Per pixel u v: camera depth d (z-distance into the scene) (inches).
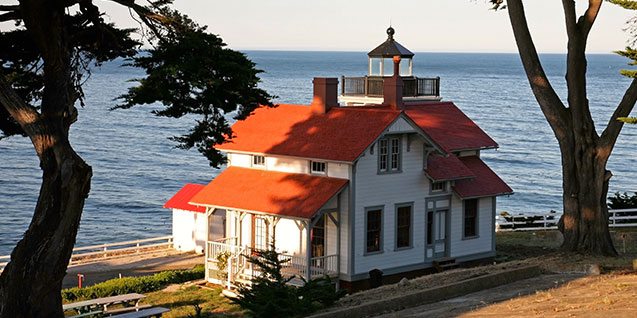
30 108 859.4
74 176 855.7
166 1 927.0
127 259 1688.0
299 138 1454.2
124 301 1197.7
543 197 3400.6
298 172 1430.9
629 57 1008.2
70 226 862.5
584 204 1279.5
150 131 5708.7
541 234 1752.0
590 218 1279.5
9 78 916.0
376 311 896.9
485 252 1558.8
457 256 1509.6
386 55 1739.7
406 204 1429.6
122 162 4160.9
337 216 1357.0
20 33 909.8
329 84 1508.4
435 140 1464.1
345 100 1791.3
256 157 1498.5
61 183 853.2
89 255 1710.1
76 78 907.4
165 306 1246.9
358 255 1355.8
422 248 1460.4
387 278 1402.6
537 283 1011.3
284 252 1318.9
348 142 1373.0
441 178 1450.5
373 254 1378.0
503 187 1568.7
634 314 695.7
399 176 1416.1
